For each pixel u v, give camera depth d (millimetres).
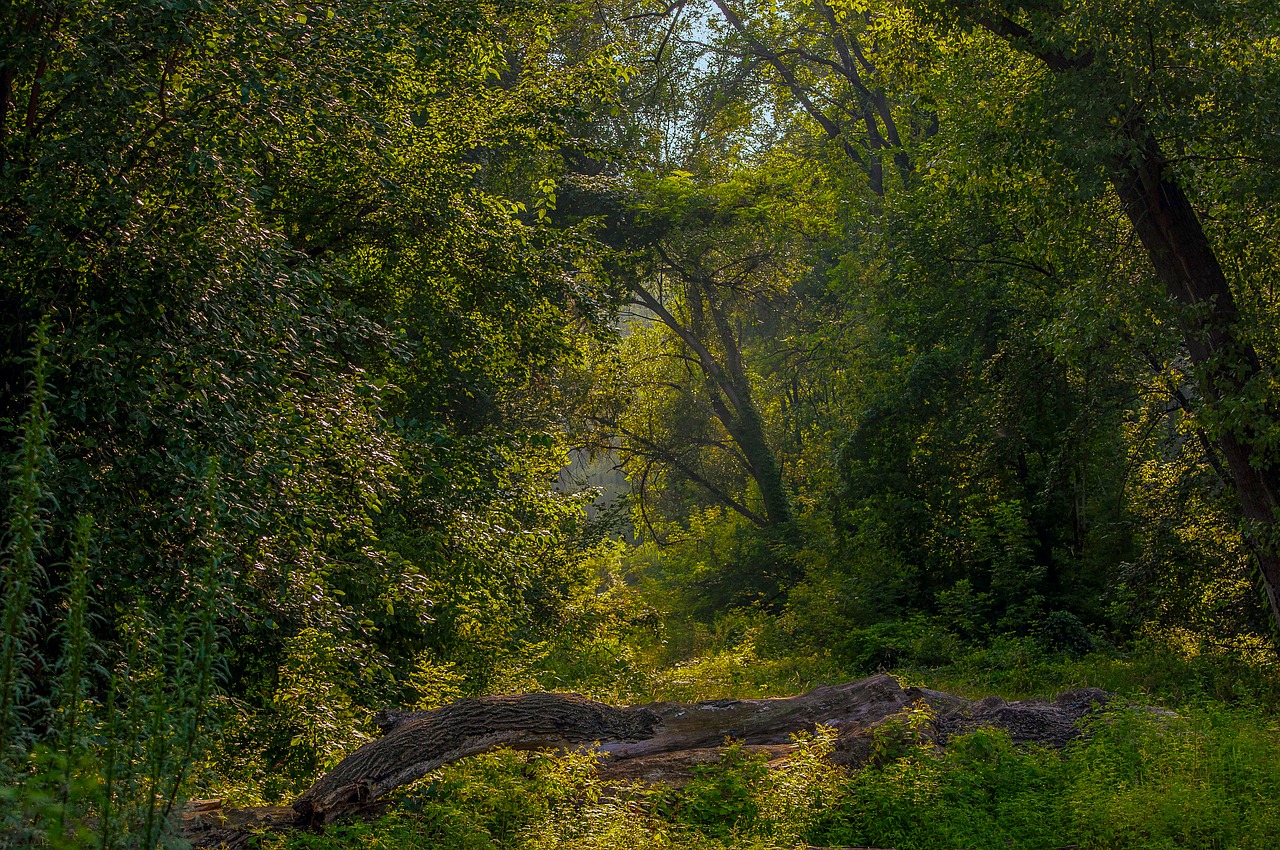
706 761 10570
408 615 13695
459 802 8812
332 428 10320
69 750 4699
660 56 34125
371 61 10383
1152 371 19375
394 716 11312
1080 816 8828
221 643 9422
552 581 20422
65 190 8242
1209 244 13984
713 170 36531
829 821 9414
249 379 8703
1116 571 23125
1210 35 12422
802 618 28391
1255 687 16281
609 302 16109
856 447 26219
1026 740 11375
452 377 15000
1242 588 18609
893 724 10703
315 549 10477
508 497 14453
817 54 35125
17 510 4766
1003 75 14977
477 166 14648
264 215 12555
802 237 36062
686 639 32969
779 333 43750
